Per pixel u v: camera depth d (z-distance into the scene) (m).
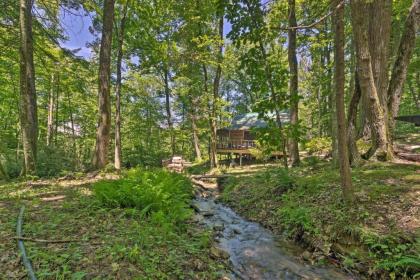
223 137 21.98
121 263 3.02
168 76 21.61
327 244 4.04
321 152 13.48
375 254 3.44
